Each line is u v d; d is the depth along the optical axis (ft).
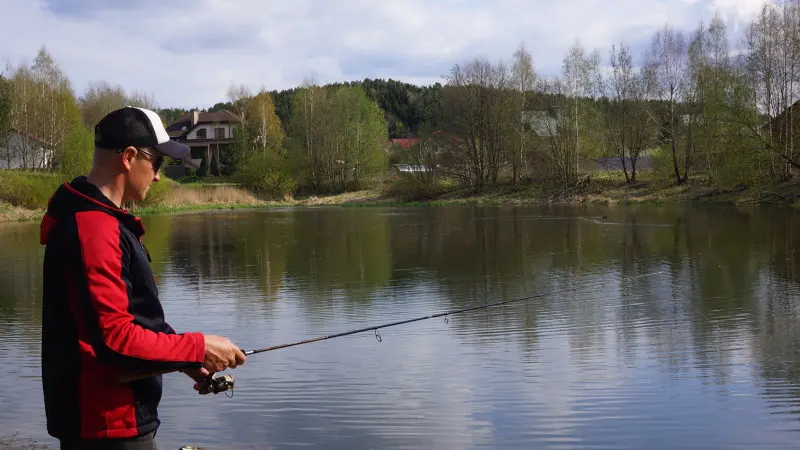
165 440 18.63
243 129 234.17
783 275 43.37
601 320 32.30
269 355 26.71
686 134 136.56
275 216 120.57
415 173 170.30
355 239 74.64
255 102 245.86
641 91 142.41
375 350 27.37
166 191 148.25
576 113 149.79
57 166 175.01
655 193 130.11
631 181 143.33
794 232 66.13
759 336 28.94
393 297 39.40
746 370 24.32
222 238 78.33
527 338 29.09
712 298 36.99
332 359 26.17
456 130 168.25
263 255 61.05
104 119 8.45
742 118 112.27
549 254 57.41
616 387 22.72
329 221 104.78
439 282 44.45
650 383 23.08
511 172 169.58
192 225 99.71
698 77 132.98
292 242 72.54
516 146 161.17
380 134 203.31
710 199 117.19
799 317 32.24
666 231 72.38
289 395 22.12
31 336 30.37
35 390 22.59
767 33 114.01
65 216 7.95
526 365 25.21
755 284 40.63
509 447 18.13
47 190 124.16
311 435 18.92
